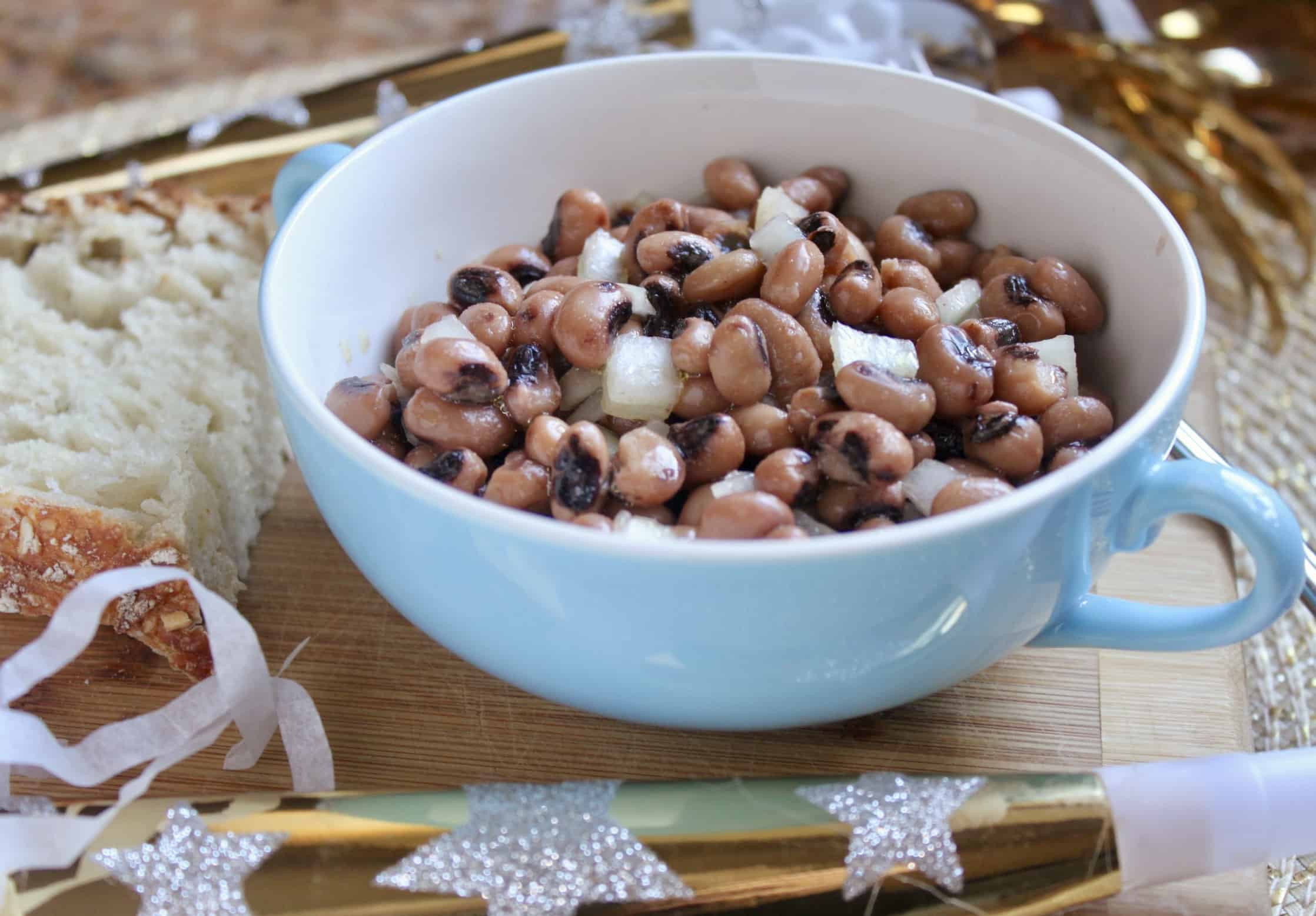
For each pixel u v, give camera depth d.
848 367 0.24
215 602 0.24
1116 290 0.26
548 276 0.27
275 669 0.26
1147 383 0.25
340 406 0.25
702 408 0.25
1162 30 0.48
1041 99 0.38
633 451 0.24
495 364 0.24
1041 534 0.22
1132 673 0.26
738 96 0.29
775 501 0.23
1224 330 0.35
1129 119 0.42
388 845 0.23
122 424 0.29
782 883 0.23
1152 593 0.27
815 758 0.25
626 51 0.37
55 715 0.26
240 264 0.32
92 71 0.51
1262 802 0.23
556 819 0.23
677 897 0.23
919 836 0.23
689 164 0.29
